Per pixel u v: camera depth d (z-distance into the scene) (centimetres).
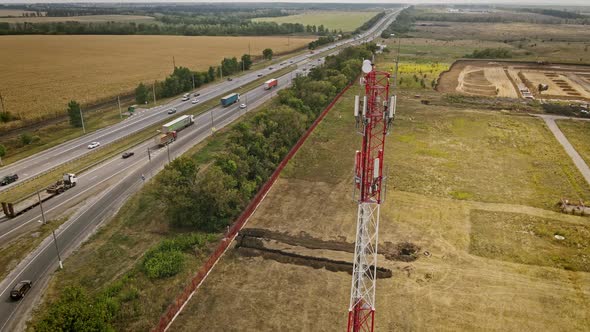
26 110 12225
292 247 5969
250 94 14912
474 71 19162
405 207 7094
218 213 6512
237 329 4522
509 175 8412
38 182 7906
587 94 15088
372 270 5428
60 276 5356
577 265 5628
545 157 9344
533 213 6944
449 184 7969
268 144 8550
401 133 10812
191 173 6869
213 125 11400
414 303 4916
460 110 13012
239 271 5459
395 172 8444
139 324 4531
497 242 6138
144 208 7006
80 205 7119
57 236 6231
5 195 7381
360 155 3341
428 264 5628
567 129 11350
